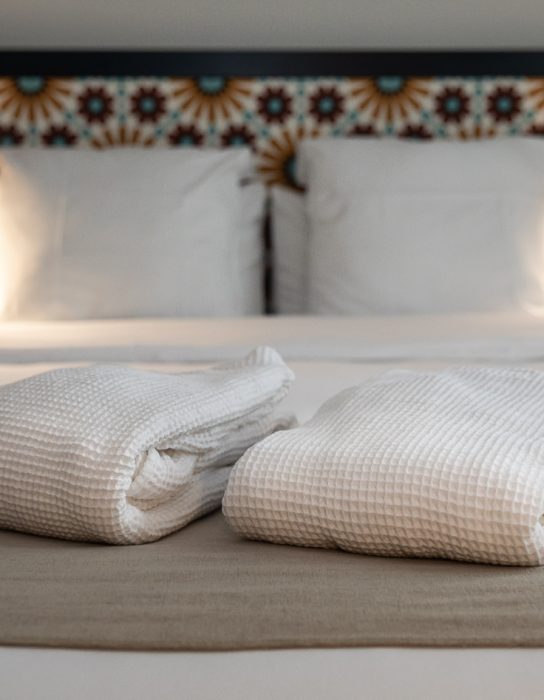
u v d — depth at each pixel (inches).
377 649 29.0
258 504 37.4
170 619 30.2
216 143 118.6
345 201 104.3
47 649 29.4
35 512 38.8
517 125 119.1
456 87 118.6
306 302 108.7
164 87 118.0
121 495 37.5
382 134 118.6
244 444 45.7
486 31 114.0
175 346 76.7
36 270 100.1
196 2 107.2
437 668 28.3
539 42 116.9
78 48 117.5
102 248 100.4
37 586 32.8
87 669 28.6
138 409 40.4
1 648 29.5
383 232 102.7
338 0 107.0
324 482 36.6
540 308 102.3
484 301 101.5
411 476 35.5
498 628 29.5
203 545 38.2
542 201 104.6
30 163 103.7
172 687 28.0
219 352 76.4
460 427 38.1
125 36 114.4
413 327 88.2
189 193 103.1
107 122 118.6
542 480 35.1
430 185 104.5
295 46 117.3
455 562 35.5
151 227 101.1
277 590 32.1
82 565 35.0
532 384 44.3
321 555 36.5
